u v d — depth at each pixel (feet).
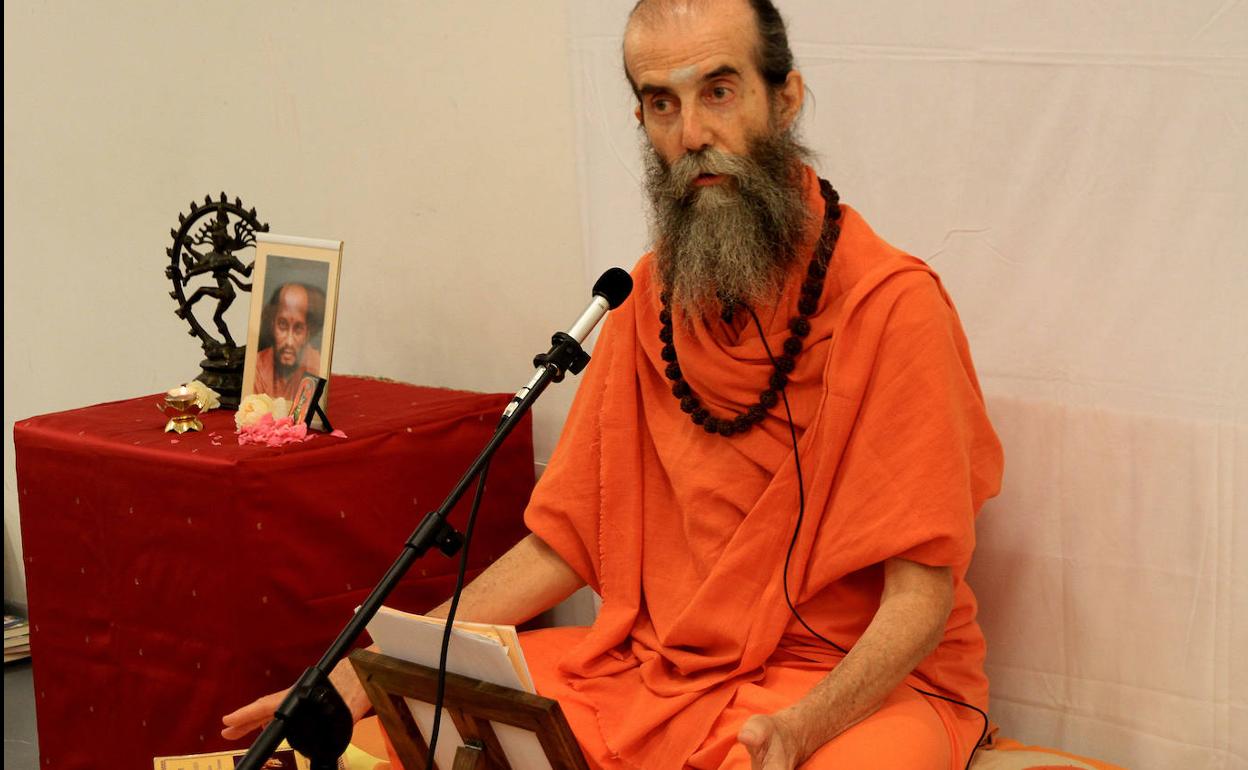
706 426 10.64
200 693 12.75
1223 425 11.10
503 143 15.29
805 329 10.38
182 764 11.37
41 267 20.76
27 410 21.63
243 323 18.44
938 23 11.91
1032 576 12.21
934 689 10.61
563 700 10.58
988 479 10.48
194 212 14.40
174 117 18.47
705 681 10.22
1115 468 11.64
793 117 10.83
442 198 16.01
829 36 12.48
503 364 15.96
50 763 14.23
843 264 10.41
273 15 17.03
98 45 19.07
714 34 10.09
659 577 11.04
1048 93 11.48
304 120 17.08
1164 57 10.90
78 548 13.44
